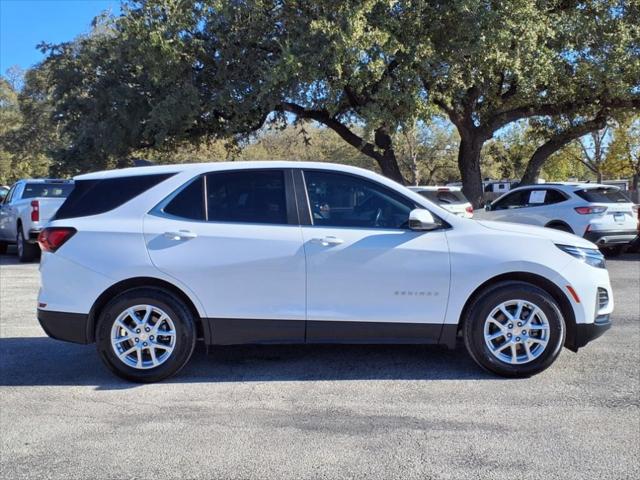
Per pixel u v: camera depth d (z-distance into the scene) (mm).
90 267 4891
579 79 18000
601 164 34812
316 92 16234
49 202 12938
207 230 4949
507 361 4949
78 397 4707
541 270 4902
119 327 4922
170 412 4371
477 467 3467
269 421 4184
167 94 17297
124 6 17453
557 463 3504
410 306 4941
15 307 8219
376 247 4902
